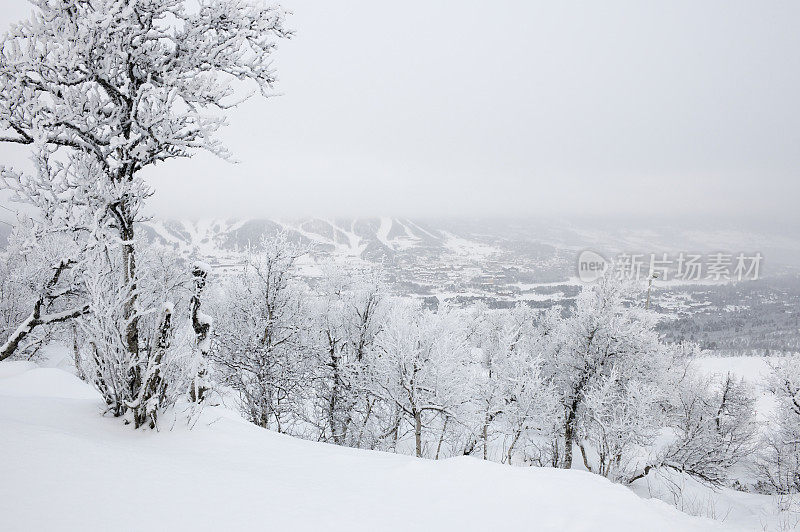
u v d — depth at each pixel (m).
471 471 4.11
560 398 15.84
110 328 4.87
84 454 3.28
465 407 13.77
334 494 3.43
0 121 4.15
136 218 5.22
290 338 15.26
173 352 5.17
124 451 3.66
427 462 4.44
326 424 15.11
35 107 4.21
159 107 4.69
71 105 4.55
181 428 5.02
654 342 17.36
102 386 5.05
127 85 4.77
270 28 5.27
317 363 16.08
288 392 14.21
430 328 13.98
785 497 11.56
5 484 2.54
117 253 5.61
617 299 17.03
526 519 3.24
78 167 4.81
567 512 3.37
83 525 2.29
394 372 13.94
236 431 5.33
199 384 5.65
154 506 2.68
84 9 4.61
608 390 14.87
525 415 14.40
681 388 19.67
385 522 2.99
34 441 3.29
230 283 15.36
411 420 14.76
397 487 3.77
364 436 15.34
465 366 14.66
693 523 3.73
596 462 18.88
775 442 17.72
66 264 4.84
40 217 4.58
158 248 12.58
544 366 18.92
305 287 16.56
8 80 4.18
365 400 15.70
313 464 4.38
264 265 14.61
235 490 3.19
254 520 2.73
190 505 2.79
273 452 4.72
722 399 19.95
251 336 14.37
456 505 3.42
